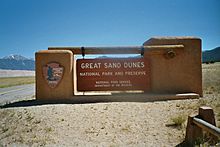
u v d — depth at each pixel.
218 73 30.34
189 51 12.43
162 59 12.40
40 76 12.03
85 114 9.04
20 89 27.36
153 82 12.47
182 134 6.87
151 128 7.51
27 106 10.89
